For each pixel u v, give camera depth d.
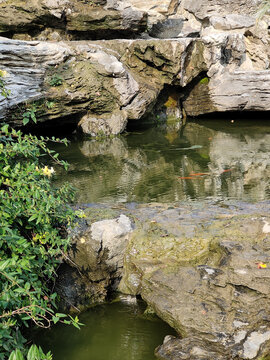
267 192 5.60
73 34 10.74
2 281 2.92
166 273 3.53
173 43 9.82
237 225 4.02
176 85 10.44
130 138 9.02
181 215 4.34
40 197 3.54
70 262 3.77
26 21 10.13
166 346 3.02
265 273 3.33
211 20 12.11
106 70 9.32
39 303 2.92
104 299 3.76
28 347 3.18
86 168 6.94
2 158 3.68
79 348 3.19
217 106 10.62
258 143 8.26
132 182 6.18
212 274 3.42
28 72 8.67
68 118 9.23
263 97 10.28
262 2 12.72
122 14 10.65
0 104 7.90
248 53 11.76
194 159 7.33
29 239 3.56
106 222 3.97
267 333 3.00
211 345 2.95
